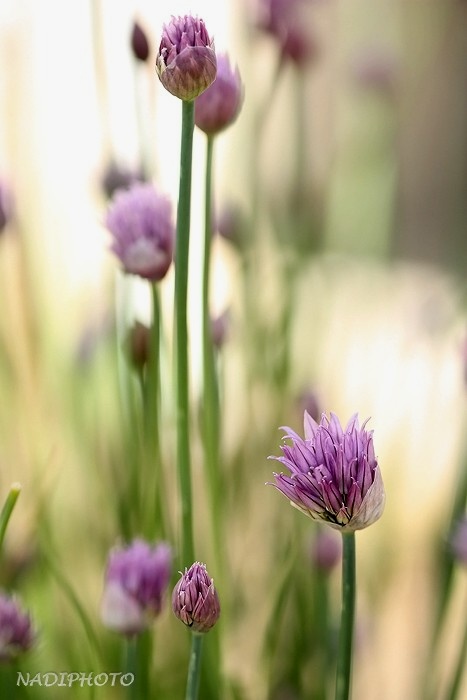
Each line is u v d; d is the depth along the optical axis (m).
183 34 0.57
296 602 0.73
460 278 1.46
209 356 0.66
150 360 0.65
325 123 1.07
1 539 0.59
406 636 0.98
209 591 0.57
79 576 0.75
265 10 0.76
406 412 1.05
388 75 1.03
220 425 0.70
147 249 0.63
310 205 0.88
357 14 1.14
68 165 0.96
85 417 0.81
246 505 0.75
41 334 0.85
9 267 0.83
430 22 1.24
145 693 0.66
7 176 0.77
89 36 0.92
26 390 0.83
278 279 0.85
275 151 0.98
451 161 1.64
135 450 0.69
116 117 0.93
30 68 0.92
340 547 0.70
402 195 1.61
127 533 0.69
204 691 0.67
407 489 1.06
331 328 1.08
